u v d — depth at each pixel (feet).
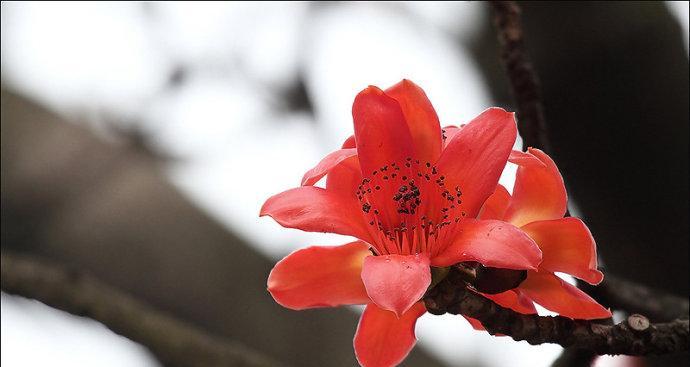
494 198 4.15
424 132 4.09
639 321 4.20
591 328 4.17
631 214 5.24
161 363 5.27
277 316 5.36
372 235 4.07
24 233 5.28
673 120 5.24
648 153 5.22
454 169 4.06
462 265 4.10
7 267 5.06
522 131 4.65
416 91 4.09
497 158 4.04
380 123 4.07
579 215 5.30
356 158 4.10
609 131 5.24
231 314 5.33
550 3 5.26
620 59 5.24
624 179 5.23
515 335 4.11
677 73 5.26
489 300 4.09
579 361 4.47
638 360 4.68
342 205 4.04
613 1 5.26
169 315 5.29
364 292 4.11
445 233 4.04
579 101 5.26
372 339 4.12
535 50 5.27
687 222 5.21
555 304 4.07
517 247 3.92
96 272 5.29
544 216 4.07
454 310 4.09
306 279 4.10
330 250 4.11
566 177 5.29
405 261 3.93
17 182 5.32
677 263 5.20
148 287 5.31
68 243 5.31
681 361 4.72
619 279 4.77
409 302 3.86
